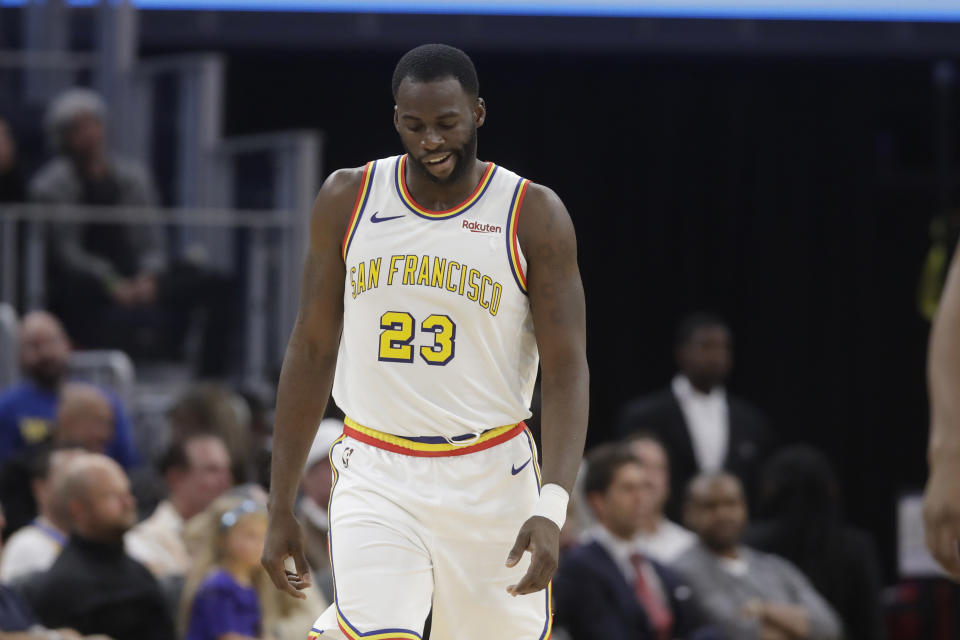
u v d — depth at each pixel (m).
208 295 16.31
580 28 20.64
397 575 5.42
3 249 15.64
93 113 16.62
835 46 20.92
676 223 24.41
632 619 10.93
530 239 5.54
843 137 24.33
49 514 10.82
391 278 5.51
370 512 5.54
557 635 10.84
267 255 16.61
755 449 15.30
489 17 20.59
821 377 24.75
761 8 20.75
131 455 14.05
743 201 24.45
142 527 11.31
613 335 24.59
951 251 22.12
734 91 24.14
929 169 24.55
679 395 15.30
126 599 9.55
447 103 5.29
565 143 23.94
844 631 12.89
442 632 5.69
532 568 5.24
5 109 19.06
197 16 20.70
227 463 11.48
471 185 5.55
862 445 24.81
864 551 13.20
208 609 9.34
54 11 19.28
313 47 20.81
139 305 16.06
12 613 9.05
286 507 5.77
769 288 24.62
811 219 24.50
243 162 17.48
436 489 5.56
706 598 11.48
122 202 16.81
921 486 24.80
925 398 24.78
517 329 5.63
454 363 5.53
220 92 18.09
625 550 11.37
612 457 11.37
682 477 15.00
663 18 20.69
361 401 5.66
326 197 5.65
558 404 5.55
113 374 15.41
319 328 5.73
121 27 19.14
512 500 5.64
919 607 15.52
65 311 15.83
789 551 13.05
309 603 9.98
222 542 9.60
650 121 24.12
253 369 16.42
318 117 23.48
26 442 13.70
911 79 23.94
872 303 24.64
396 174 5.59
